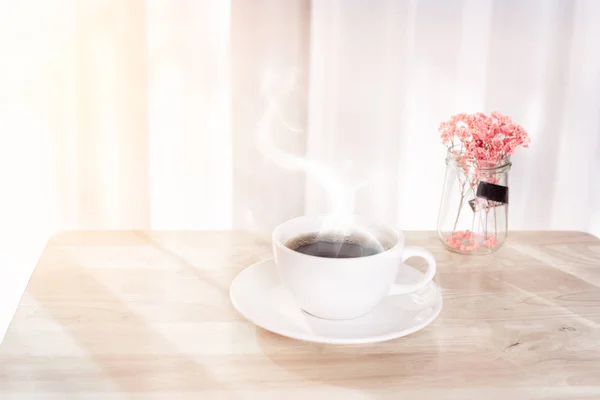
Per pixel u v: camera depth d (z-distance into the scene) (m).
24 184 0.92
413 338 0.63
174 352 0.61
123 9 0.86
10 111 0.89
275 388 0.57
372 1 0.88
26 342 0.62
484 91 0.92
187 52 0.88
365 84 0.91
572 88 0.92
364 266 0.61
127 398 0.56
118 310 0.66
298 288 0.62
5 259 0.95
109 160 0.92
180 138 0.91
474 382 0.58
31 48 0.87
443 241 0.80
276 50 0.89
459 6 0.88
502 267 0.76
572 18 0.90
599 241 0.83
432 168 0.94
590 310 0.68
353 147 0.93
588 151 0.95
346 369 0.60
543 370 0.60
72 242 0.80
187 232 0.83
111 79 0.89
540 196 0.96
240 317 0.66
